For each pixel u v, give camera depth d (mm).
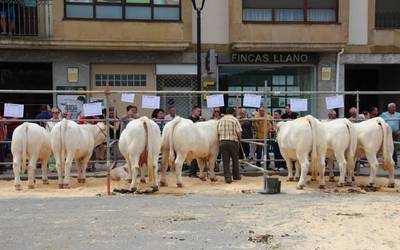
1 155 15680
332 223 8867
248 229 8500
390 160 13711
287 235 8102
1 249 7422
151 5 20266
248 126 16375
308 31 20891
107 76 20641
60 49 20000
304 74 21906
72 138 13219
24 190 13031
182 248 7406
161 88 21016
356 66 23234
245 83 21781
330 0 21266
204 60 21031
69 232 8352
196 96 18828
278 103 21766
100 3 19984
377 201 11320
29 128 13055
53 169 16266
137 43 20000
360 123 14047
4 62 20281
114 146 16109
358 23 21734
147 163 12875
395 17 22078
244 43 20562
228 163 14461
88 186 13734
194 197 11906
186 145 13383
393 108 16609
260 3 21062
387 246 7520
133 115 15336
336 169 16547
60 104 19422
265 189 12766
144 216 9539
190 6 20438
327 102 14945
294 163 15859
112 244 7625
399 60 21812
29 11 19688
